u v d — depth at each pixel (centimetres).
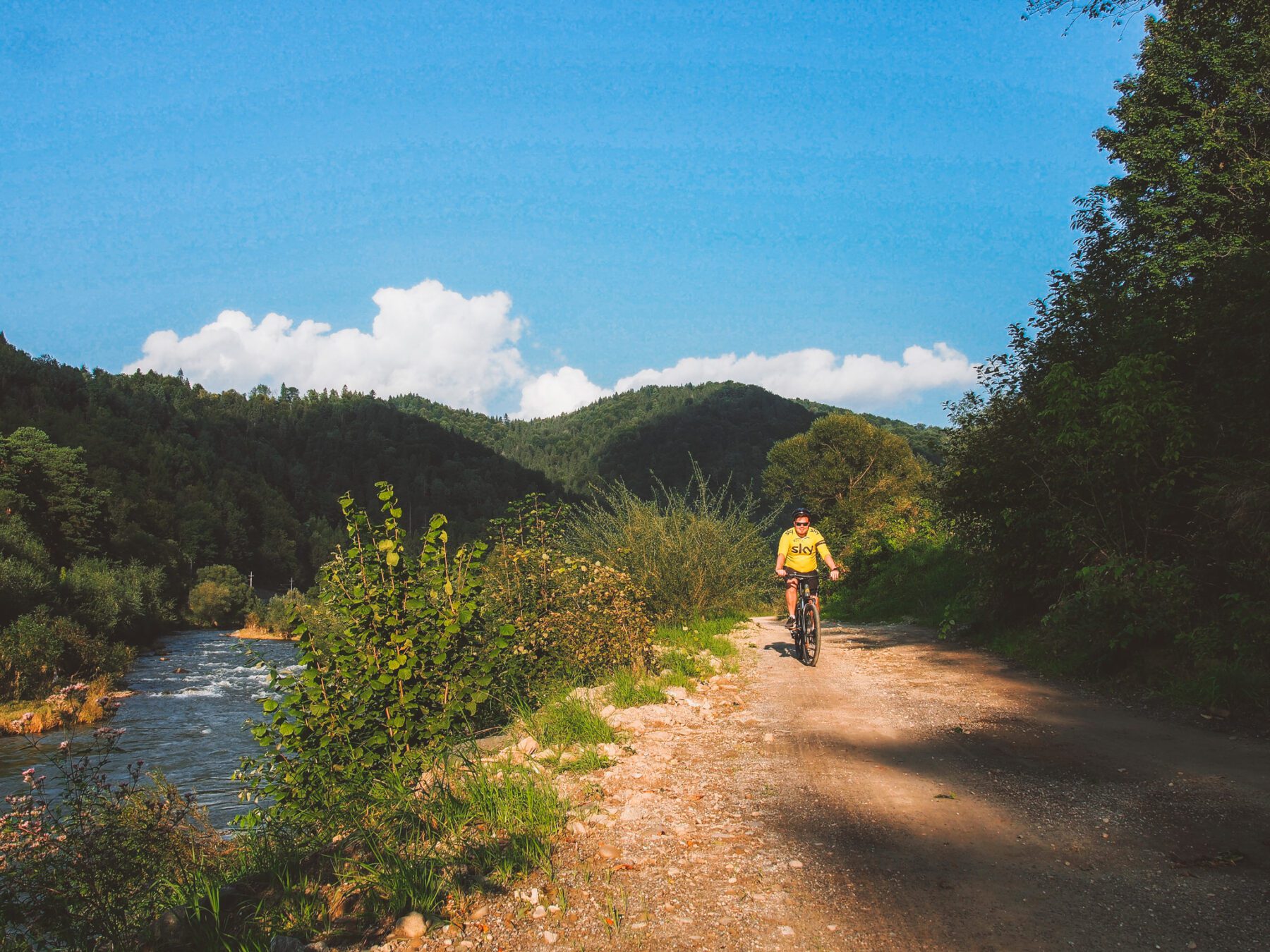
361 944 287
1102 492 831
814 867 346
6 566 3806
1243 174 1460
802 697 750
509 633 557
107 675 3222
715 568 1529
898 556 1984
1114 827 385
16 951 289
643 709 681
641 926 294
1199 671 666
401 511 552
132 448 12812
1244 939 272
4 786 1280
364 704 515
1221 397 763
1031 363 1077
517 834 383
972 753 533
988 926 288
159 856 380
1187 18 1575
